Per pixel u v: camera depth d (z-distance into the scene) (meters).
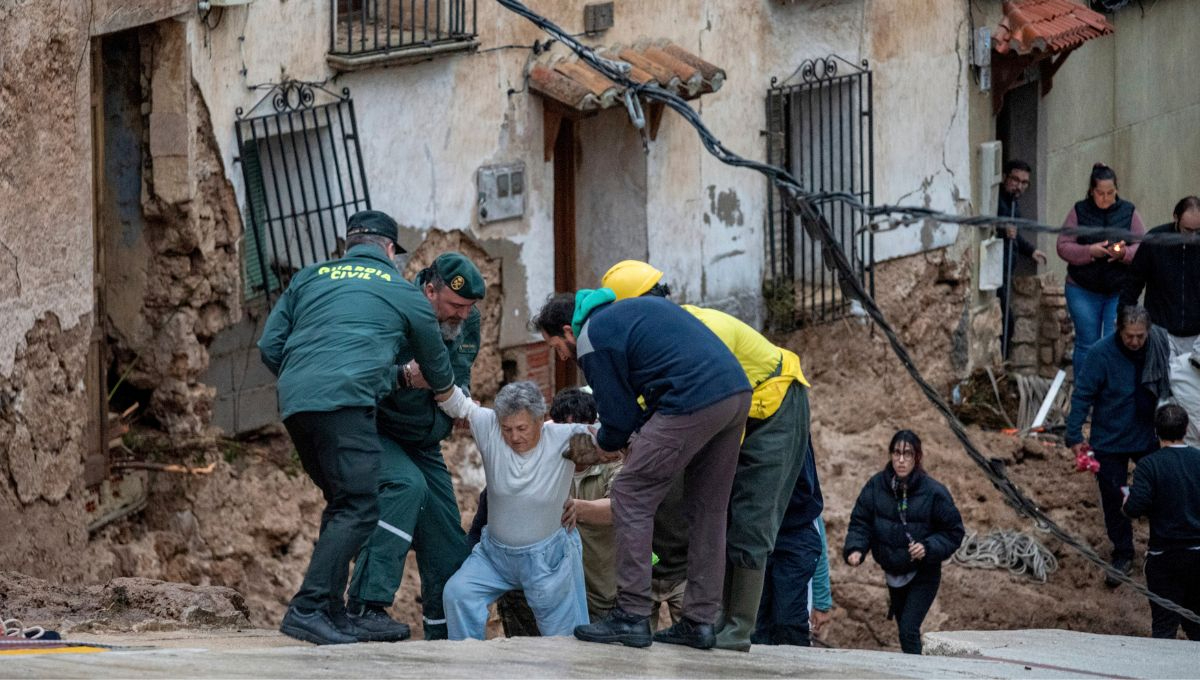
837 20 28.12
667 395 11.29
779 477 12.66
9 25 15.93
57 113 16.83
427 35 22.34
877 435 28.75
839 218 28.53
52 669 9.12
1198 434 23.50
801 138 28.42
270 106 20.55
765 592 16.16
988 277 31.20
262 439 21.36
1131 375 23.22
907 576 19.06
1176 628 20.98
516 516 13.70
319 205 21.06
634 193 25.50
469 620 13.83
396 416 13.92
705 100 26.20
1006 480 12.58
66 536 17.36
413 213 22.58
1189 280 24.02
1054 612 24.12
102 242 19.62
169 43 19.17
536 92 23.94
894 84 29.25
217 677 9.12
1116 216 27.56
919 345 30.23
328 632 12.09
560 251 25.81
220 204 20.16
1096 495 27.20
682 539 14.25
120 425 19.53
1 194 15.98
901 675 12.05
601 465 14.40
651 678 10.37
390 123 22.11
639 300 11.55
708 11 26.11
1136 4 36.06
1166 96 37.50
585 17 24.36
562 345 13.17
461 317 13.74
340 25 22.31
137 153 19.50
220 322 20.47
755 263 27.59
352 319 12.30
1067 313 31.78
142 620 12.87
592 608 14.93
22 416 16.48
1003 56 30.97
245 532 20.31
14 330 16.27
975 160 31.17
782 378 12.70
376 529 13.57
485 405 24.00
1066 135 34.25
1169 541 20.59
